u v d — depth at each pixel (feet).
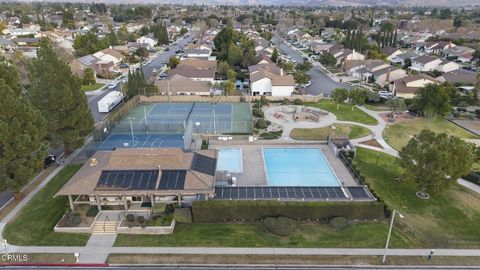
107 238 126.52
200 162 156.46
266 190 149.69
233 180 163.63
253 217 137.59
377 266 114.32
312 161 192.54
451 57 494.18
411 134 232.94
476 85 306.55
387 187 163.84
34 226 132.46
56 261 115.14
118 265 114.01
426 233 130.41
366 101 303.27
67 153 195.72
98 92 329.52
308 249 121.08
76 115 179.83
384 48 529.04
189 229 132.26
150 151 155.63
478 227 135.13
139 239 126.11
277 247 122.01
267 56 440.04
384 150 207.00
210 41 601.21
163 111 277.03
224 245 122.93
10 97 133.90
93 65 392.06
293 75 360.48
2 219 136.15
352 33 534.37
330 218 137.80
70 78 178.29
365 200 141.69
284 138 223.92
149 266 113.60
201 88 317.63
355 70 405.18
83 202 142.61
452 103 298.15
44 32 578.25
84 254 118.42
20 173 138.62
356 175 169.17
